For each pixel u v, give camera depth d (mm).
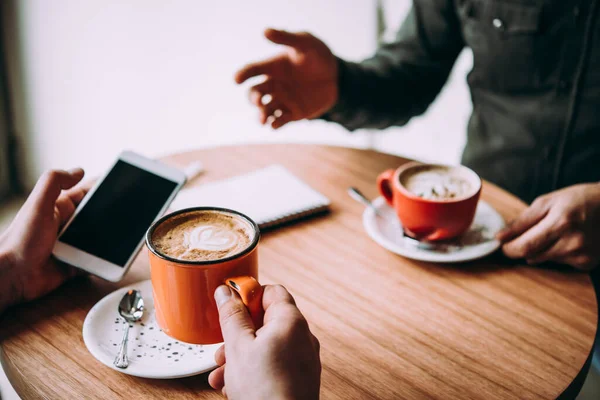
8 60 2318
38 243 799
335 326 806
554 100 1352
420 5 1505
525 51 1349
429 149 2559
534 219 978
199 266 641
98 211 889
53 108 2391
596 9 1237
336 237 1017
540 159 1404
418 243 993
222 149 1320
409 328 809
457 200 926
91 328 760
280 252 967
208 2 2162
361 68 1397
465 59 2434
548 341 795
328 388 702
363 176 1223
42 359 730
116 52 2242
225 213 749
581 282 931
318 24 2268
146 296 833
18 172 2514
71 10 2176
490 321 831
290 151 1323
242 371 590
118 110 2365
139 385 697
